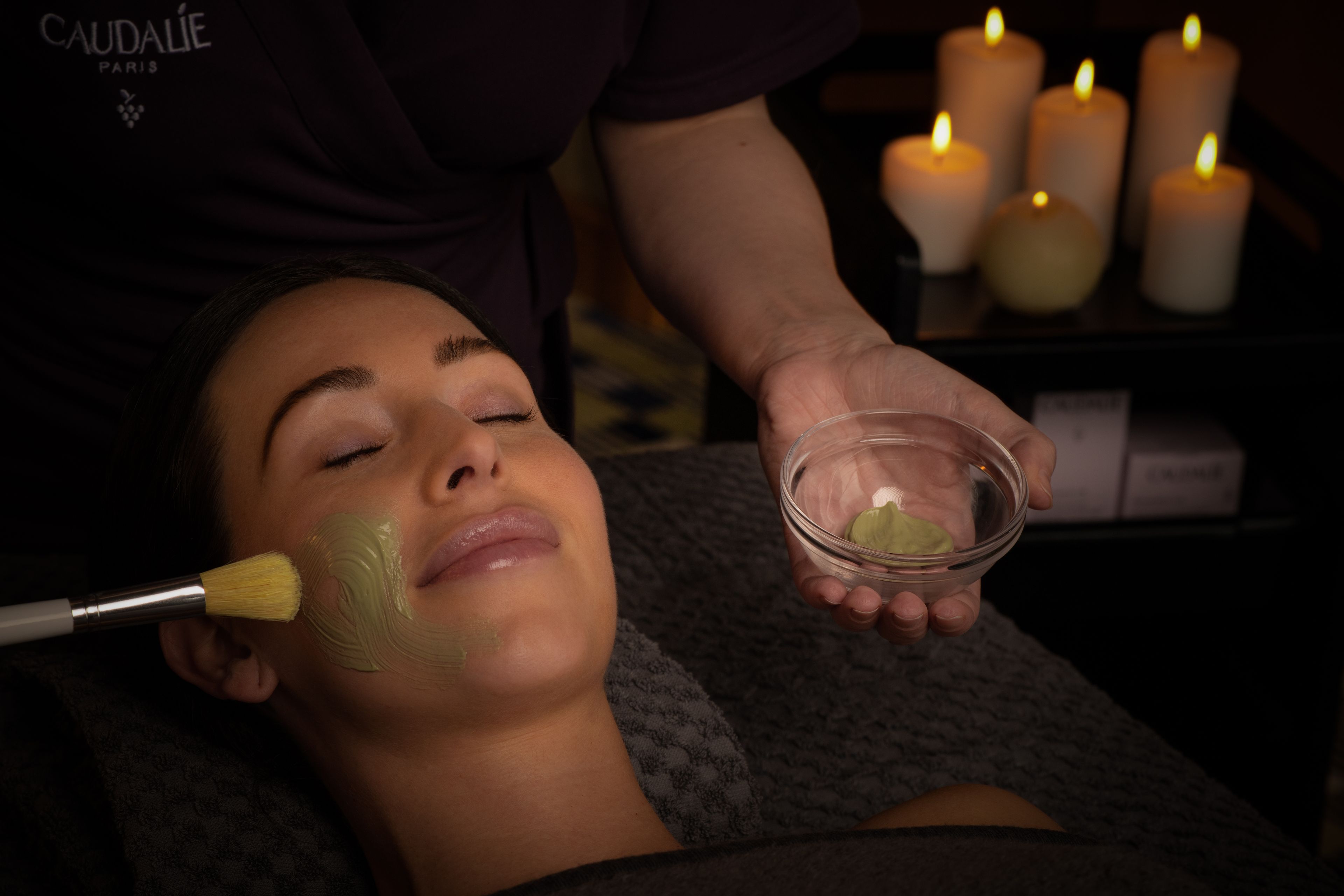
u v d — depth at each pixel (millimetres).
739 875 769
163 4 863
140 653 980
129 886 888
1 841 985
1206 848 989
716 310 1060
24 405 1068
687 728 1015
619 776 888
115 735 950
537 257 1188
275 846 905
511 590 818
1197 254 1508
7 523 1140
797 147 1628
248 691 883
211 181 943
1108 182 1634
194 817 908
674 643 1176
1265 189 1999
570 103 1020
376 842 885
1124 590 1658
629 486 1366
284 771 951
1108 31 1858
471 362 920
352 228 1019
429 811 859
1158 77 1635
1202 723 1674
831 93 2264
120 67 875
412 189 1016
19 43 869
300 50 904
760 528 1296
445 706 822
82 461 1098
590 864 761
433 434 844
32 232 1001
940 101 1734
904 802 1032
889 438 946
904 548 873
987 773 1056
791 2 1128
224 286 1018
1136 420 1682
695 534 1294
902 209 1620
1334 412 1516
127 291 1021
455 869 850
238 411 883
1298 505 1598
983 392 920
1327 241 1517
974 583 883
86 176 933
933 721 1103
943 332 1495
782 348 1002
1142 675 1720
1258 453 1679
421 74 947
